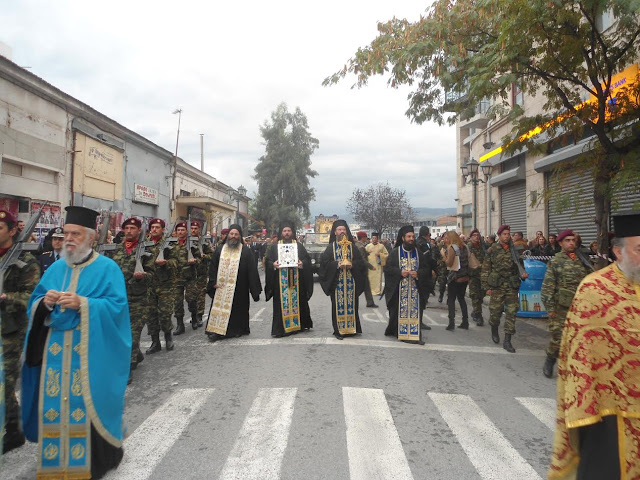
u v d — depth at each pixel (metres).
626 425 2.01
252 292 7.68
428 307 11.55
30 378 3.04
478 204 22.09
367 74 8.33
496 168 19.23
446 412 4.37
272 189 42.94
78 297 2.95
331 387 5.02
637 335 2.04
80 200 13.95
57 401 2.94
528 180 16.05
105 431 3.03
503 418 4.26
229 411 4.33
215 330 7.45
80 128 13.94
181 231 8.12
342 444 3.63
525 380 5.46
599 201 7.34
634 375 2.03
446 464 3.33
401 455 3.46
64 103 12.86
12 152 10.93
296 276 7.90
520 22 6.33
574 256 5.60
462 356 6.56
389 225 37.88
